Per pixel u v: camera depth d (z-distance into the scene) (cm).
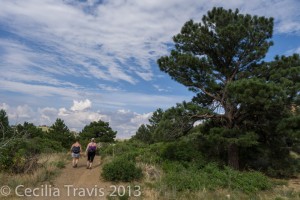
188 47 2447
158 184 1636
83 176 1878
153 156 2294
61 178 1789
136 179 1792
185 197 1502
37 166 1881
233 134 2161
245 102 1994
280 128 2072
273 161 2384
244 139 2042
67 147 4381
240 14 2383
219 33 2269
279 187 1867
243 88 1956
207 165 2106
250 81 1920
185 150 2292
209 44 2375
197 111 2214
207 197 1500
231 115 2323
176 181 1675
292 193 1677
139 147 3250
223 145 2305
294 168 2383
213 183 1717
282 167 2362
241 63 2366
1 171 1745
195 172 1945
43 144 3083
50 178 1753
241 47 2322
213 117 2300
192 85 2352
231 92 2045
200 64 2262
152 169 1934
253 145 2331
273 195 1645
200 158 2248
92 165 2278
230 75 2370
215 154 2434
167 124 2164
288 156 2442
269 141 2406
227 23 2367
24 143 2039
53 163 2073
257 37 2266
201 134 2527
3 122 3144
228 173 1897
